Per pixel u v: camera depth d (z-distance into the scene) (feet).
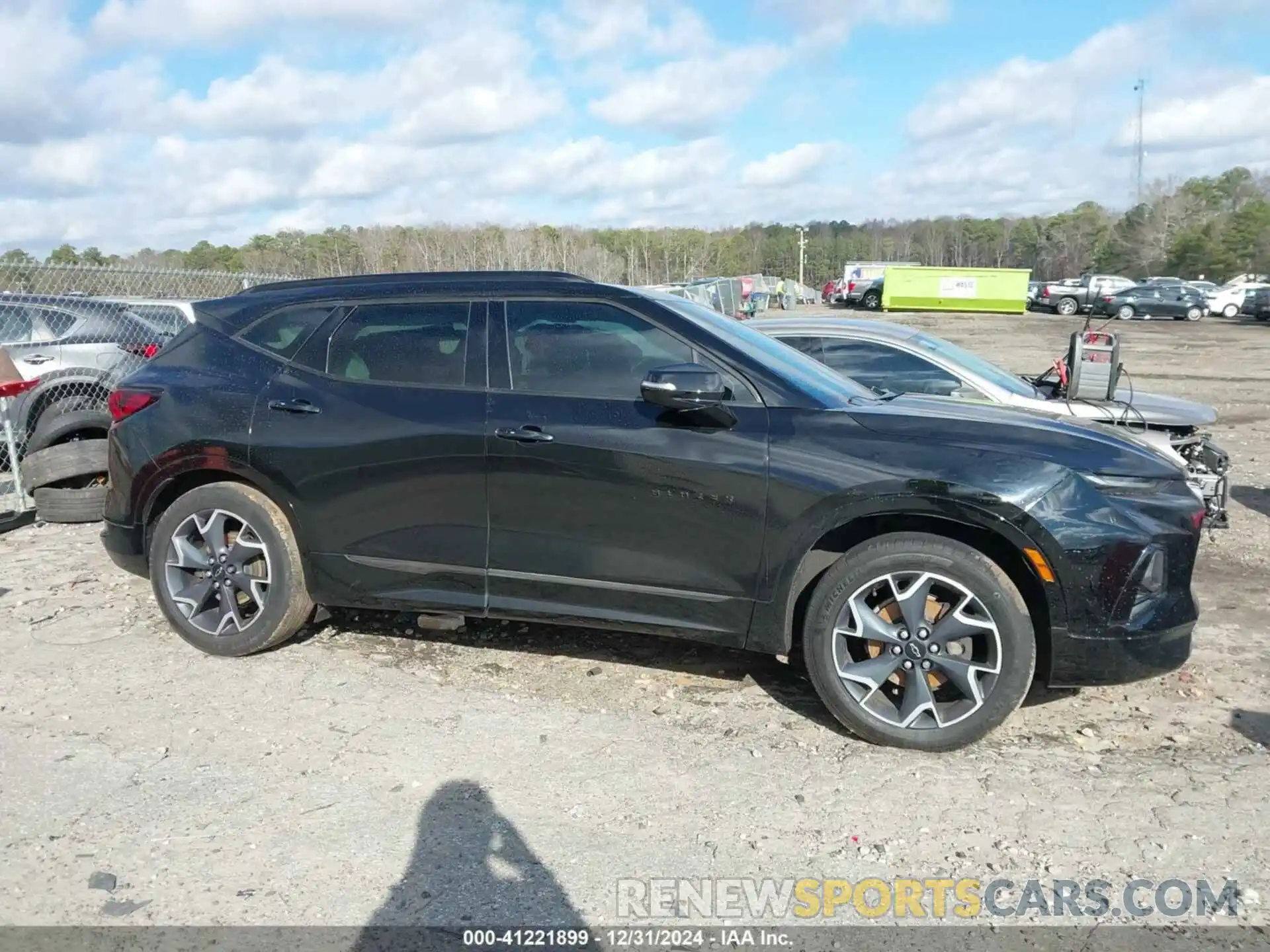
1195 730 12.94
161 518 15.21
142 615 17.15
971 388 20.80
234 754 12.19
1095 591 11.65
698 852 10.22
